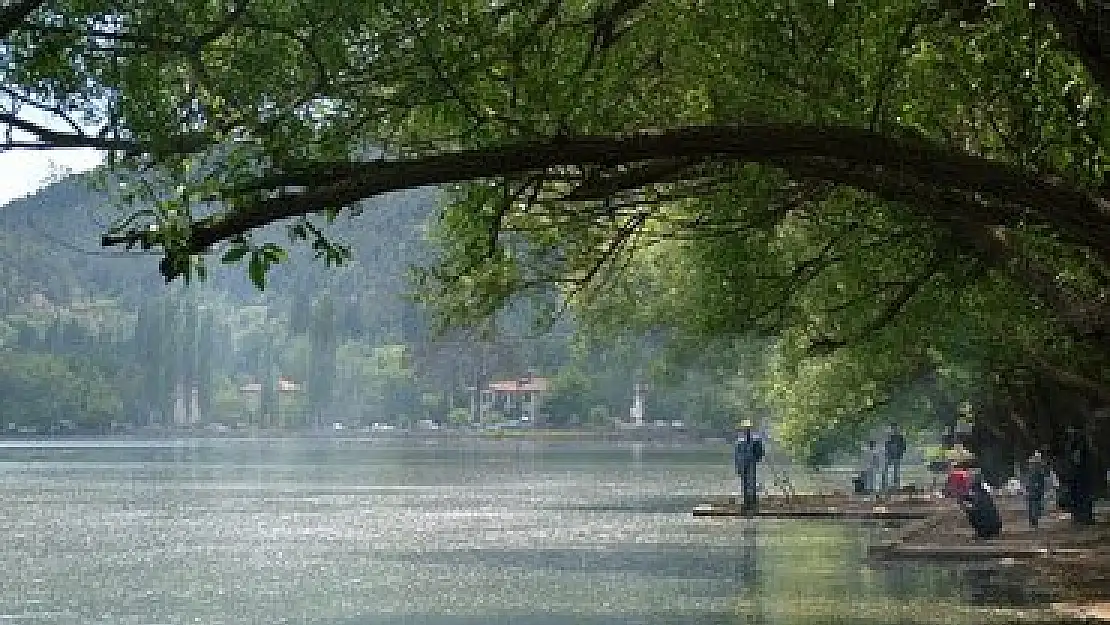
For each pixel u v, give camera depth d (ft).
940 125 86.94
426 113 63.87
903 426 257.96
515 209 87.04
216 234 45.93
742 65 78.89
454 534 198.70
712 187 84.07
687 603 115.55
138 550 179.01
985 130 88.58
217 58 53.42
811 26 78.38
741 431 230.48
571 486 352.08
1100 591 116.26
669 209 110.22
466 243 84.33
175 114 50.65
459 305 94.53
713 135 51.39
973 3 72.64
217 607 120.26
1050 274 83.10
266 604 121.90
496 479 402.31
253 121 51.13
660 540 180.86
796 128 52.70
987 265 91.25
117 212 48.14
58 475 446.60
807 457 251.39
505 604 118.52
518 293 96.32
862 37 79.15
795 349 187.21
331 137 53.57
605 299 180.24
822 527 198.49
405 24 55.42
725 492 312.71
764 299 118.52
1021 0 70.18
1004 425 231.91
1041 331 124.67
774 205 86.38
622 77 74.49
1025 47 81.35
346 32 54.75
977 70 83.41
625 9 59.88
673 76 78.84
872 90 79.15
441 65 56.49
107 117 50.01
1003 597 113.80
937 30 78.38
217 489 351.05
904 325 140.97
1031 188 56.65
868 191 72.43
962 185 56.80
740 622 102.78
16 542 192.24
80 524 228.02
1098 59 57.77
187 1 51.29
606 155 50.39
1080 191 56.90
